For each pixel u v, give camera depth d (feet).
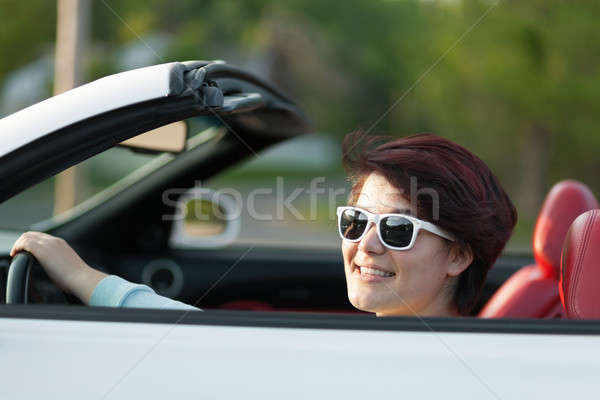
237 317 4.05
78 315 4.09
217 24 45.68
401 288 4.88
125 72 4.44
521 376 3.79
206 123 6.72
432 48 31.35
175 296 8.52
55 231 7.80
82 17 19.86
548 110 29.71
